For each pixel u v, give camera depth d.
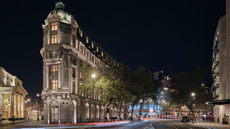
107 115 67.25
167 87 111.25
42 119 67.88
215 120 57.50
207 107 92.81
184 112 120.19
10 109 60.69
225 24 47.53
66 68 44.00
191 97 68.62
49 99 43.28
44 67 45.38
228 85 41.22
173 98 74.81
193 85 67.25
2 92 61.00
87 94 50.69
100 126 31.47
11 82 73.75
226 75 42.25
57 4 49.19
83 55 51.19
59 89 42.66
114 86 41.94
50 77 44.16
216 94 55.06
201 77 68.50
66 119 42.72
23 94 76.81
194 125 37.47
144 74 57.16
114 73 42.88
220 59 47.50
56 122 42.62
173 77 72.75
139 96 60.62
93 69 45.72
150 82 57.47
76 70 48.12
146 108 103.88
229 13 42.66
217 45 50.97
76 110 46.66
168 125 36.50
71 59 45.56
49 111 43.12
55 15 44.66
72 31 46.97
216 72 52.53
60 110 42.50
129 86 44.72
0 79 62.34
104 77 41.97
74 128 27.08
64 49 43.97
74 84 47.56
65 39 44.78
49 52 44.59
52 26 45.56
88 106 53.88
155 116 104.38
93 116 56.50
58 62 43.56
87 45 55.31
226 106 43.22
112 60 66.62
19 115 71.56
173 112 115.00
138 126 32.66
